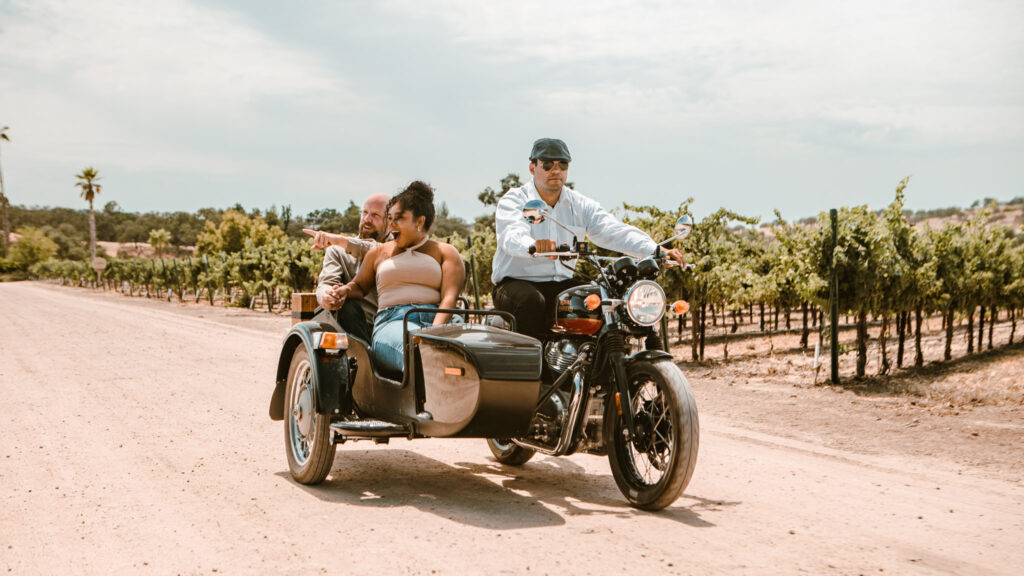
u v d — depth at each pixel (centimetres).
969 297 1388
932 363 1277
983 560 327
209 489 437
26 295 4609
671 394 373
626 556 324
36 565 313
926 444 594
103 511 391
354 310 491
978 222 1491
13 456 517
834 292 995
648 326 395
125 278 5478
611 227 481
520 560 318
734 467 508
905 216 1128
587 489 448
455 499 420
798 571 309
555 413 405
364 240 528
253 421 656
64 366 1046
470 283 1914
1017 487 458
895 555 332
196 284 3781
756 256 1708
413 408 410
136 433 600
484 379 368
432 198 484
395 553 327
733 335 1942
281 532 357
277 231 7588
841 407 789
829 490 446
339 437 427
